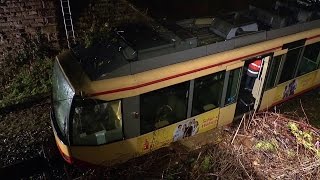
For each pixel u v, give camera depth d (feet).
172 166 21.88
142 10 34.12
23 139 24.09
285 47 24.52
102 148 19.38
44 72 29.12
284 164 20.90
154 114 20.17
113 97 18.02
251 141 23.13
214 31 22.97
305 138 22.58
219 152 21.91
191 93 20.99
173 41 19.97
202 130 23.56
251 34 22.77
